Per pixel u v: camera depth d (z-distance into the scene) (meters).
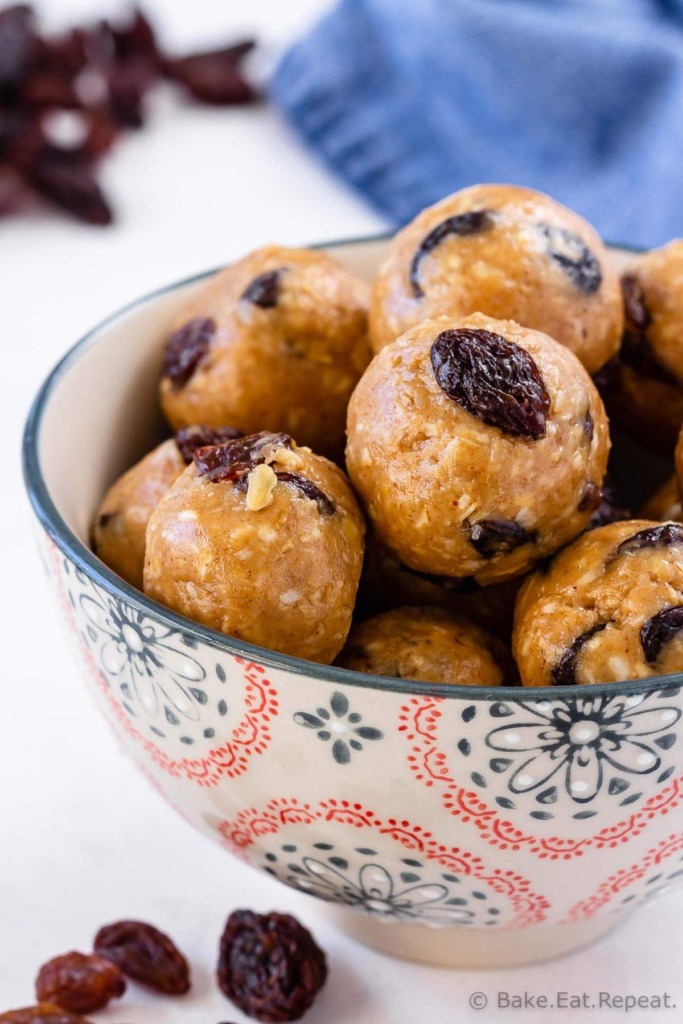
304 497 0.24
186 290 0.30
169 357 0.29
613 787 0.23
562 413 0.25
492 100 0.49
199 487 0.25
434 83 0.50
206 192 0.52
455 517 0.24
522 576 0.26
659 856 0.24
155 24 0.62
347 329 0.29
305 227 0.50
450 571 0.25
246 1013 0.27
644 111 0.47
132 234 0.50
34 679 0.33
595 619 0.24
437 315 0.27
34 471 0.26
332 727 0.23
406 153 0.51
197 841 0.30
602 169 0.48
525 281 0.27
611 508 0.27
